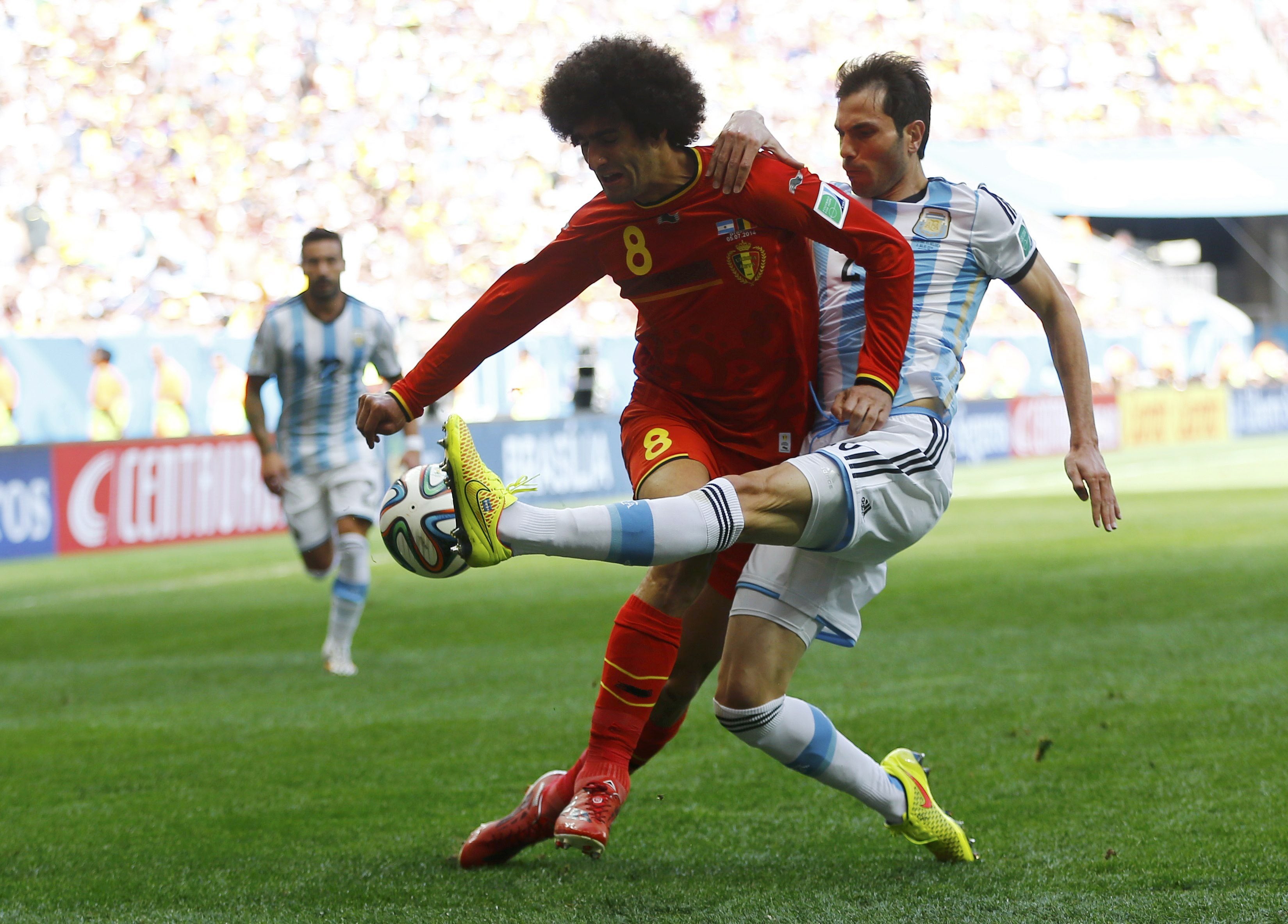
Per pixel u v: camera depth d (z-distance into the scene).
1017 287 5.77
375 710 9.96
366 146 37.47
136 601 17.22
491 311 5.44
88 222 32.81
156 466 23.48
